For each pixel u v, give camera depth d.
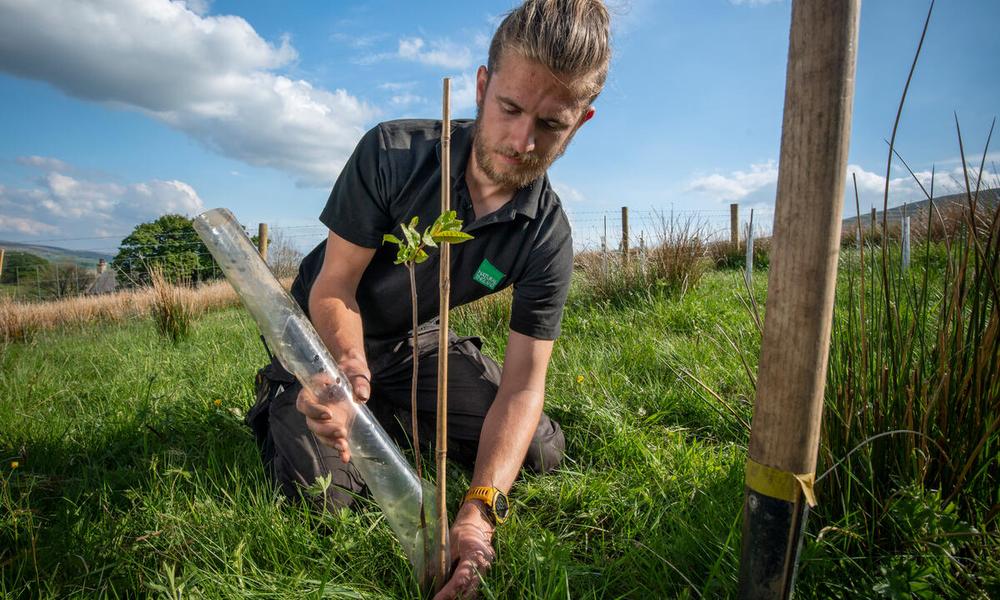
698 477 1.80
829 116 0.78
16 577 1.36
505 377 1.86
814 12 0.77
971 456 1.31
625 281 5.34
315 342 1.27
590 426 2.26
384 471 1.28
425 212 1.82
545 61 1.40
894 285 1.56
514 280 1.93
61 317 8.48
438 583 1.26
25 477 1.88
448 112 0.97
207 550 1.41
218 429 2.38
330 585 1.33
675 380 2.69
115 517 1.68
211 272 11.02
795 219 0.83
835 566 1.30
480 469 1.61
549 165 1.69
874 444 1.41
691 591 1.35
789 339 0.87
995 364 1.32
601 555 1.51
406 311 2.05
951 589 1.17
